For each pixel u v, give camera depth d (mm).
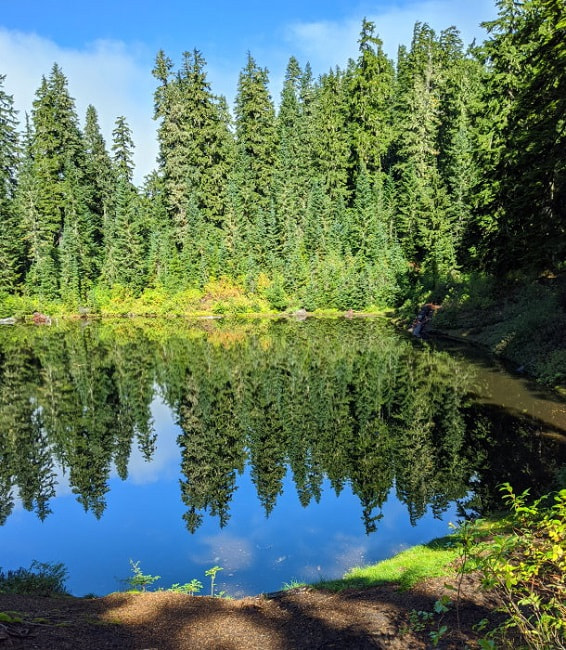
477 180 30141
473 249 29391
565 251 19562
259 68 60875
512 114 23469
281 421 16547
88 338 35906
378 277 48688
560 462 10648
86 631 5414
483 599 5371
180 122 56594
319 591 6902
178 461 13703
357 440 14156
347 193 56438
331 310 49812
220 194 56750
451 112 52844
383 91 58344
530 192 18875
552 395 15641
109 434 16094
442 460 11844
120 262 52594
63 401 19953
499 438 12742
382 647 4844
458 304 31250
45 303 49031
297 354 27922
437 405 16266
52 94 56344
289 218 54719
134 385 22297
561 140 17422
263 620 6023
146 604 6746
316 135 60094
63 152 57281
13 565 8773
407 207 49406
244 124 60938
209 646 5285
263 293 51469
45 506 11219
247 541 9367
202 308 50656
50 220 53688
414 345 28234
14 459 14148
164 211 57062
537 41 23562
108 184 60250
